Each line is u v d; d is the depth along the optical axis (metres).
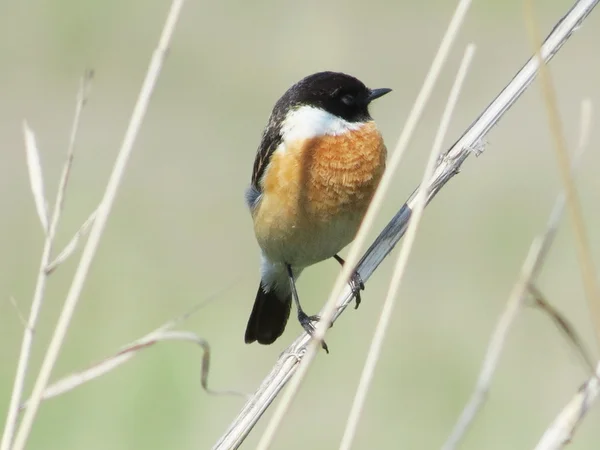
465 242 15.66
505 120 20.59
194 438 11.74
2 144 20.50
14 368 12.69
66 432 11.74
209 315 14.04
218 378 12.62
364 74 23.17
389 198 17.09
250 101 22.08
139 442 11.73
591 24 24.95
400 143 6.09
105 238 16.17
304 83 8.59
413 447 11.53
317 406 12.33
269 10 26.59
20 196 18.20
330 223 8.48
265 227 8.74
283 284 9.69
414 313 13.90
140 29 24.98
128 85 22.70
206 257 15.78
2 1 25.77
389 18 25.92
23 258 15.53
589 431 11.36
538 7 25.66
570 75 22.86
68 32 24.61
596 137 19.36
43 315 13.91
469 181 17.92
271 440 5.74
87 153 20.16
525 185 17.52
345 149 8.33
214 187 18.53
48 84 22.67
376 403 12.20
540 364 12.66
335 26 25.59
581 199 16.30
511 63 23.39
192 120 21.41
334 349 13.14
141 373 12.75
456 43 24.48
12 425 5.87
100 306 14.14
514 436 11.53
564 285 14.09
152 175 19.11
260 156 8.70
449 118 6.29
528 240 15.43
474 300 14.13
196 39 24.72
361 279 7.43
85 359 12.82
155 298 14.38
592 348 12.80
